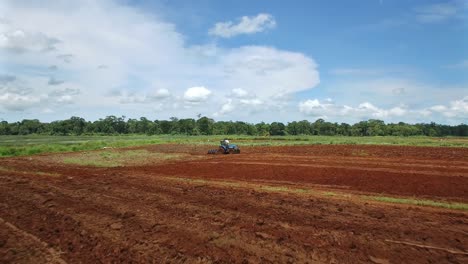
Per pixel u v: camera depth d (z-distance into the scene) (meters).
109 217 11.91
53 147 47.31
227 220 11.00
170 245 9.20
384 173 20.31
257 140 72.94
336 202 13.22
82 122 139.12
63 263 8.48
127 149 49.38
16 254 9.05
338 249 8.47
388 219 10.70
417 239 8.94
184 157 36.72
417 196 14.80
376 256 8.04
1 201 14.71
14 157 38.78
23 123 148.75
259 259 8.12
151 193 15.54
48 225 11.32
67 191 16.44
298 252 8.40
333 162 26.67
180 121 141.12
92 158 36.62
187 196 14.67
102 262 8.41
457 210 12.18
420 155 31.83
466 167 22.70
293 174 21.55
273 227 10.16
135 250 8.99
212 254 8.51
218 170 24.83
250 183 19.08
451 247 8.42
